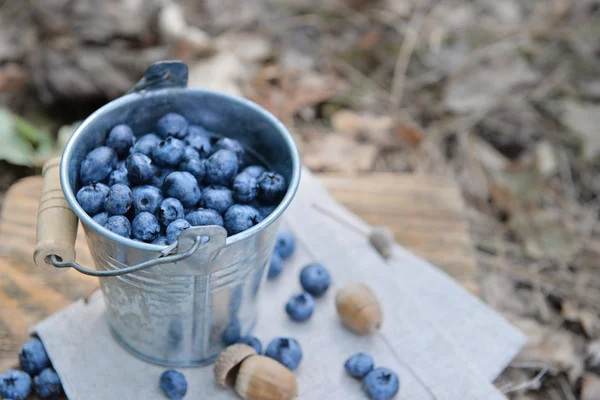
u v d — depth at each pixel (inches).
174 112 13.9
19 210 16.3
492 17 28.0
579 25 27.7
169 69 13.1
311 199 16.8
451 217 17.4
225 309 13.5
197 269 11.8
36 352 14.1
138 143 13.2
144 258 11.7
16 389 13.7
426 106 24.5
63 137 21.4
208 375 14.2
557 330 19.3
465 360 14.5
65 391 13.6
